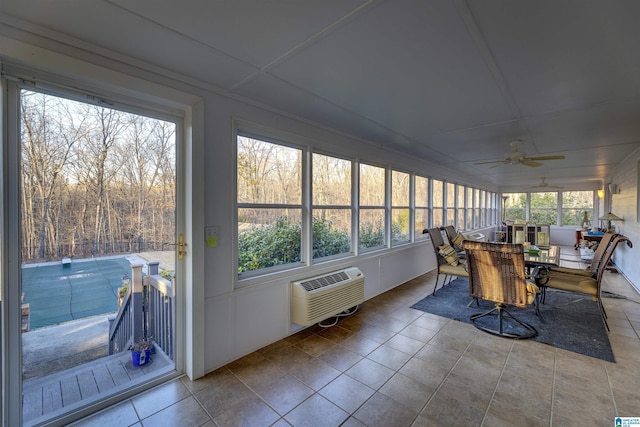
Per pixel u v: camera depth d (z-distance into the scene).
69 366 1.85
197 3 1.30
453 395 2.02
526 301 2.81
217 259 2.36
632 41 1.54
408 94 2.35
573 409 1.87
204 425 1.76
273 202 2.88
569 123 3.02
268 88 2.28
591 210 9.61
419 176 5.46
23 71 1.57
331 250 3.59
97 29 1.51
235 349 2.49
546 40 1.56
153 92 1.95
